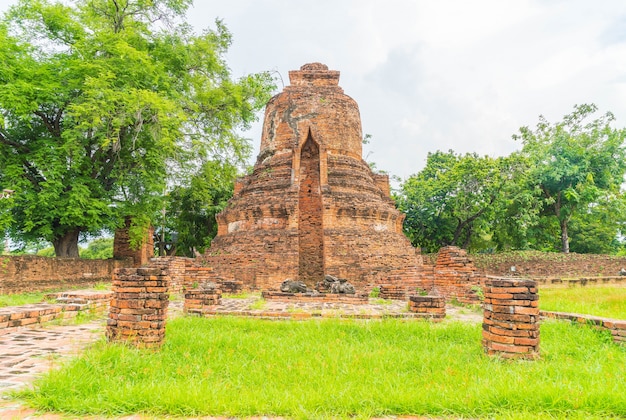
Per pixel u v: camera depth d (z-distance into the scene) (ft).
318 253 69.97
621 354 22.52
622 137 101.40
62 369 16.47
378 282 61.67
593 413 14.06
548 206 107.86
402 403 14.32
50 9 61.00
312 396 14.74
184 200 109.09
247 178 80.53
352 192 71.77
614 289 54.49
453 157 119.44
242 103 80.28
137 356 19.52
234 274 65.46
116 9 68.08
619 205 99.25
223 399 14.40
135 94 57.62
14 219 61.46
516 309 21.49
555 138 104.42
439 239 114.83
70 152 59.62
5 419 12.96
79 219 63.05
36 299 43.34
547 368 18.88
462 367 19.39
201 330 27.45
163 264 53.78
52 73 61.05
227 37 79.87
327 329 28.19
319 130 75.66
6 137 62.90
